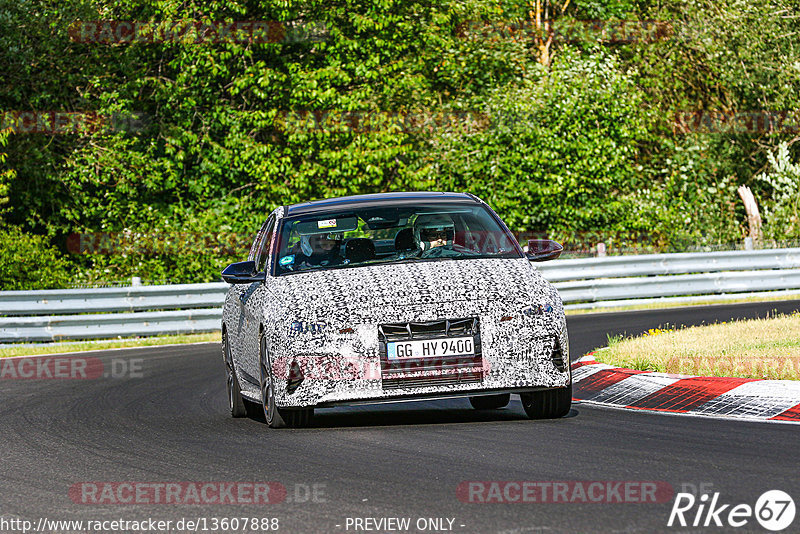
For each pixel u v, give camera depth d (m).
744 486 22.47
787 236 118.50
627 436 29.59
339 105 108.38
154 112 114.12
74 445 32.91
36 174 106.88
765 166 137.38
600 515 20.56
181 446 31.58
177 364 59.56
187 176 113.31
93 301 78.81
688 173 127.50
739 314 71.75
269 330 32.62
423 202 37.22
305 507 22.48
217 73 108.56
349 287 32.75
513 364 31.72
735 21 130.62
